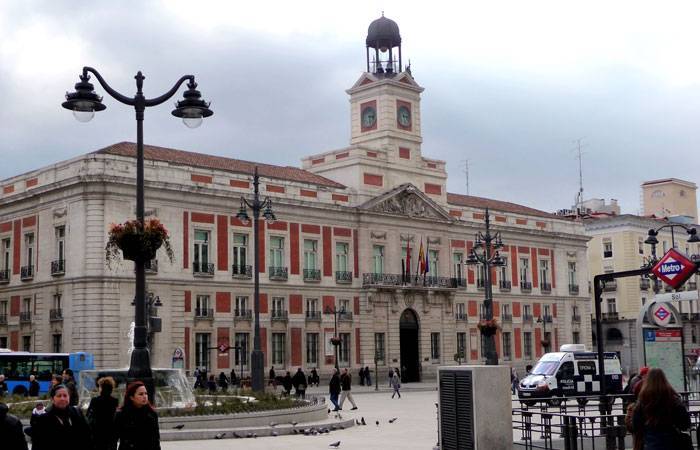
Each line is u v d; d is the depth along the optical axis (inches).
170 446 834.8
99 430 497.0
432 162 2684.5
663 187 3880.4
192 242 2074.3
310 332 2289.6
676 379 879.7
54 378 699.4
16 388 1663.4
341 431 1046.4
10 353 1692.9
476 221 2765.7
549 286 2970.0
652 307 881.5
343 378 1475.1
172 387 1032.2
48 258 2044.8
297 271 2281.0
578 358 1598.2
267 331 2194.9
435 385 2356.1
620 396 804.6
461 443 634.2
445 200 2704.2
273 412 1012.5
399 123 2593.5
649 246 3484.3
